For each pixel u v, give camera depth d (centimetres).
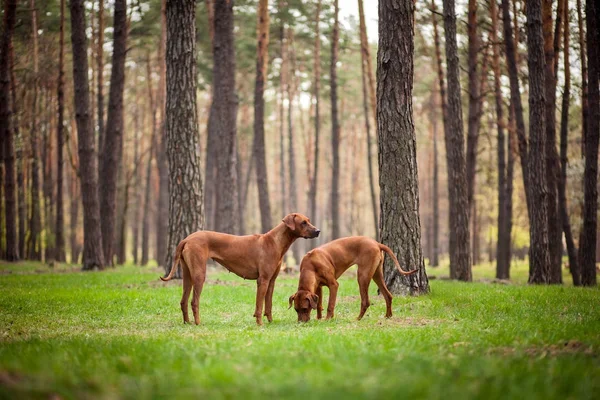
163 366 550
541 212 1886
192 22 1748
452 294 1341
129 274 2156
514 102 2331
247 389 436
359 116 5994
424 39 3328
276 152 6456
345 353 595
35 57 3153
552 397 431
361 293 1030
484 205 4931
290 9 4003
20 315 1083
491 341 695
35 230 3688
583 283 1912
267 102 5281
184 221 1720
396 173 1383
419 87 4166
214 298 1339
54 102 3947
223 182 2916
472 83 2438
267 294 1017
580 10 2412
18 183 3666
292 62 4550
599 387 468
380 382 455
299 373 496
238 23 4109
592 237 1903
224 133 2933
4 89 2669
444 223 6981
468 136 2464
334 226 3675
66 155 4700
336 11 3578
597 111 1883
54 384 455
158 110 4712
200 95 5969
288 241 1018
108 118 2742
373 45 4306
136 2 3142
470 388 443
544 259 1881
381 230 1402
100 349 670
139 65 4391
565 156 2334
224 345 676
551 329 795
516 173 4450
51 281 1798
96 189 2506
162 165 3659
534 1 1883
